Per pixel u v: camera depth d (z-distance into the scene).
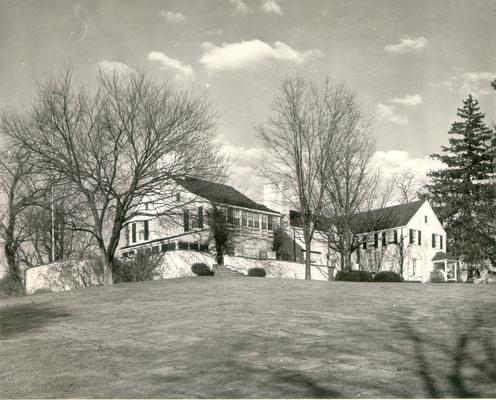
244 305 23.83
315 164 47.94
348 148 49.56
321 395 11.56
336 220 50.34
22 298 31.09
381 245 62.34
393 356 14.67
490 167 69.50
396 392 11.61
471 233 66.62
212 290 29.27
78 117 40.06
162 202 47.28
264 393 11.84
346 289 29.31
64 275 44.66
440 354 14.77
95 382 13.40
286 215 60.12
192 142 41.69
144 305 25.23
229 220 53.50
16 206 50.66
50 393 12.66
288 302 24.48
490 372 12.91
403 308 22.77
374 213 58.44
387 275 43.44
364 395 11.48
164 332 18.81
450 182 70.12
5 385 13.53
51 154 39.56
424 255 62.69
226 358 14.98
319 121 48.41
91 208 40.41
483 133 70.69
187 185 48.94
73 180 39.53
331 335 17.52
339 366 13.78
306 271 46.62
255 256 55.62
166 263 45.41
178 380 13.13
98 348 17.03
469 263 67.88
